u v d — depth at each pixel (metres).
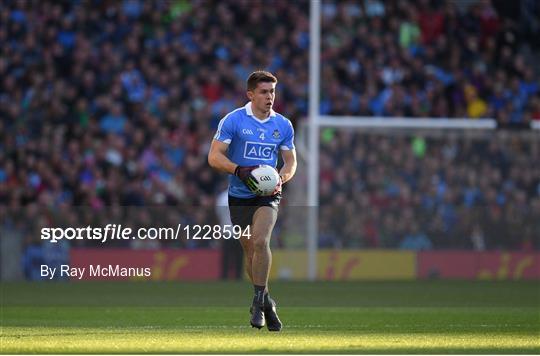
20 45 86.81
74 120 83.56
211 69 89.38
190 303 47.78
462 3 98.12
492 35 96.12
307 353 26.34
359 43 91.75
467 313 42.28
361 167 82.38
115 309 43.78
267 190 30.95
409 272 72.62
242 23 92.50
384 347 27.92
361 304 48.00
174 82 87.44
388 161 83.00
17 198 76.88
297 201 79.81
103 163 79.62
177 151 82.50
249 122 32.03
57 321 37.41
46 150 80.38
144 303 47.97
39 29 87.88
